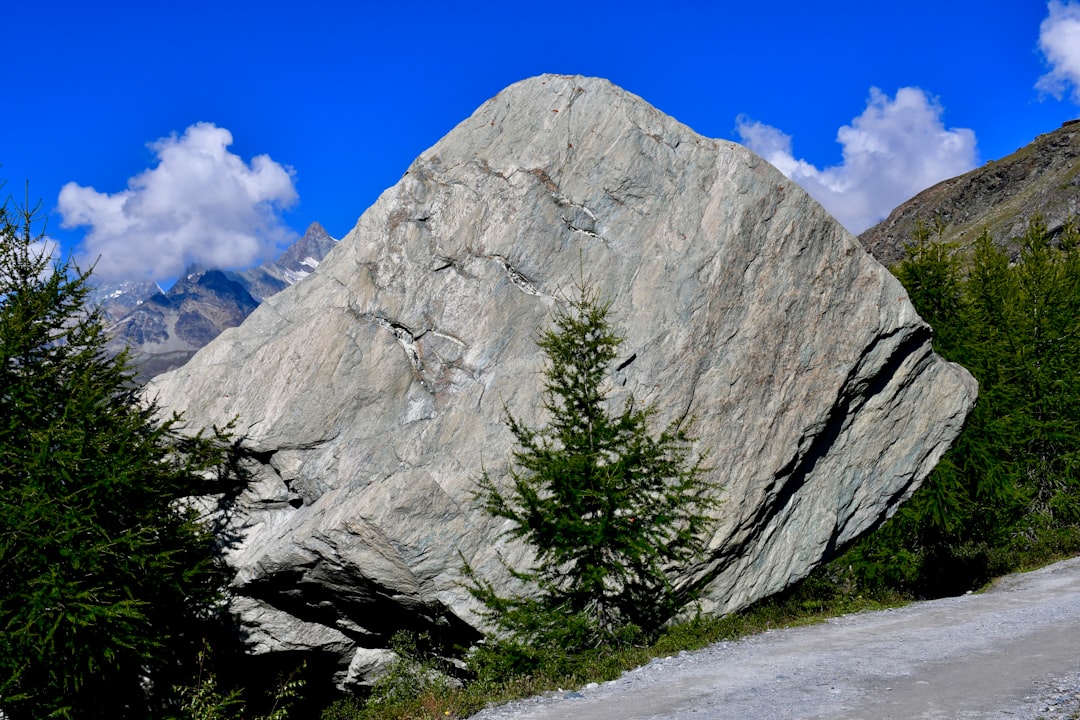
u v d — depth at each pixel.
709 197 18.05
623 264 17.72
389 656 17.83
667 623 15.67
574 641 13.52
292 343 17.86
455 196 18.73
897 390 18.78
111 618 13.05
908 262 27.97
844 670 10.69
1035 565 24.75
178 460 16.53
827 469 18.36
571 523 13.52
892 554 23.09
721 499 16.22
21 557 12.95
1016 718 7.57
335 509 16.05
